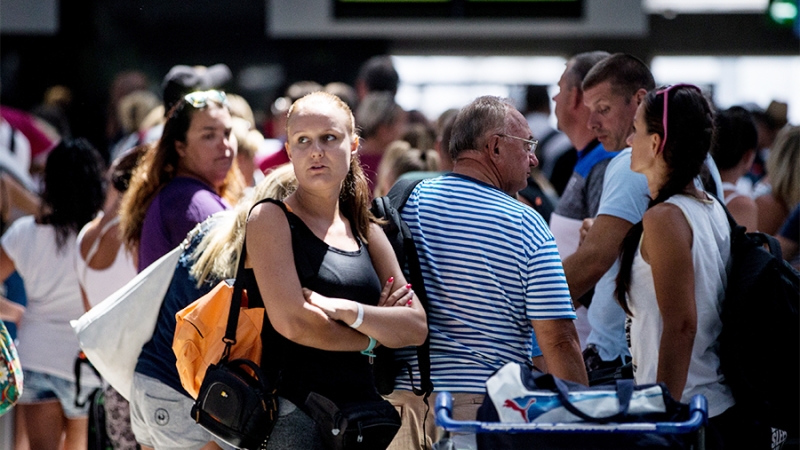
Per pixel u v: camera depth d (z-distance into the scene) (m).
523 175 13.38
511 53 38.72
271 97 37.31
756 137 18.34
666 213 12.41
